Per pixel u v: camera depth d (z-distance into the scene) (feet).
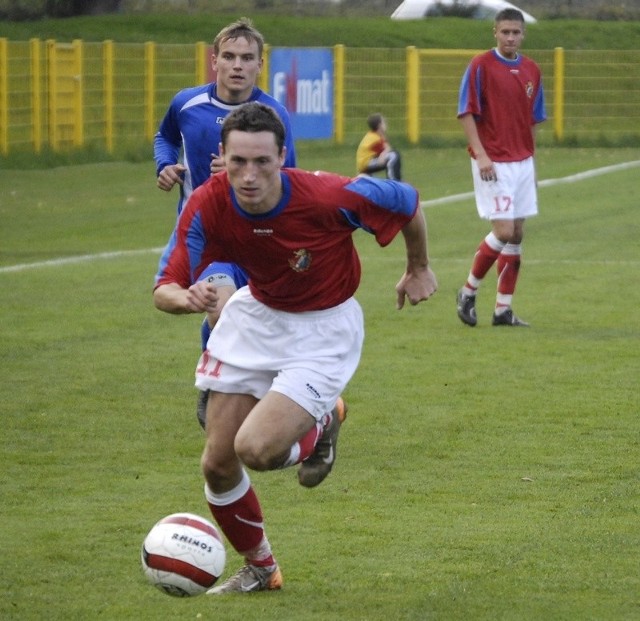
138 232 115.55
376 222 32.24
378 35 251.39
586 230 114.42
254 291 32.96
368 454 47.16
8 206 134.31
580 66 217.15
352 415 52.85
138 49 189.47
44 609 31.91
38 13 246.27
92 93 186.39
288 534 38.11
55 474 44.65
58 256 100.37
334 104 200.85
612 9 291.58
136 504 41.14
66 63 182.70
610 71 217.77
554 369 61.26
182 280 32.17
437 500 41.55
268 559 33.55
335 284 32.68
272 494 42.45
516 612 31.53
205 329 48.03
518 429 50.47
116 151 186.29
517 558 35.70
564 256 99.81
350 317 33.19
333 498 41.88
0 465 45.65
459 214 126.93
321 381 32.32
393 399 55.47
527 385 57.98
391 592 33.14
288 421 31.55
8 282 87.45
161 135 50.75
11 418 52.29
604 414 52.75
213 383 32.94
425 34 255.50
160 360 63.67
